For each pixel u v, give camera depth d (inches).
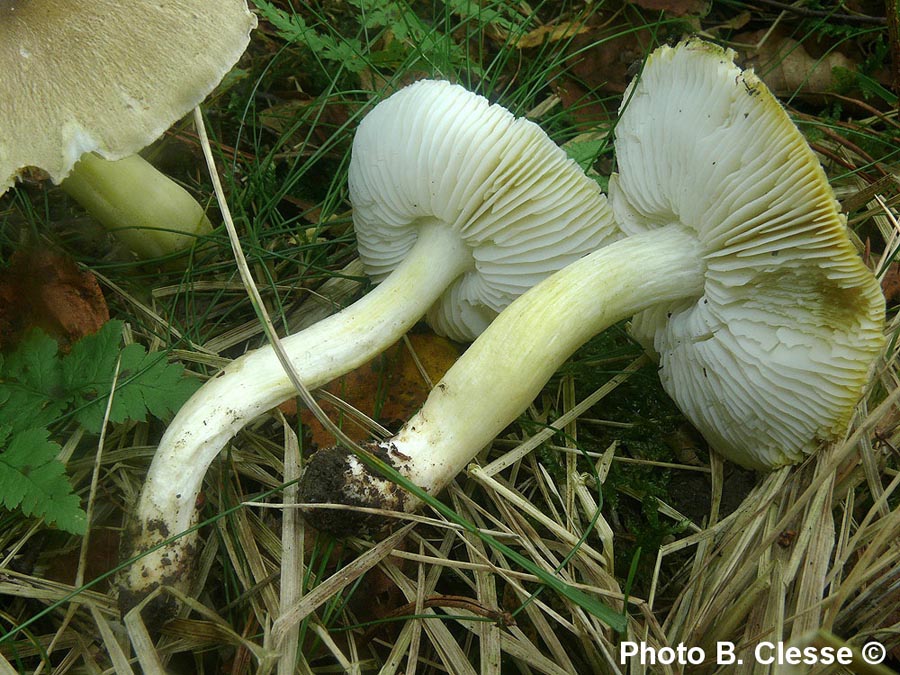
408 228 6.7
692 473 6.7
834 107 9.0
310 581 5.6
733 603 5.5
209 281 7.3
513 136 5.7
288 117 8.2
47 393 5.6
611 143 8.3
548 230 6.3
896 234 6.9
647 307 6.2
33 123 5.2
